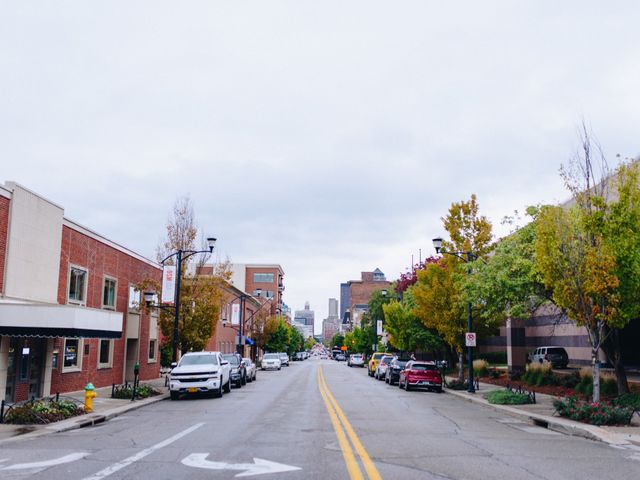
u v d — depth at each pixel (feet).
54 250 77.20
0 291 64.90
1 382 63.46
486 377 130.21
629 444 42.88
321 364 312.09
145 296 97.09
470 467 32.63
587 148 62.95
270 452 36.63
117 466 32.14
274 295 411.54
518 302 74.43
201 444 40.16
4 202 65.67
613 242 56.80
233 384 109.60
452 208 110.93
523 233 73.87
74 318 65.41
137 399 76.95
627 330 130.52
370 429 49.03
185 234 113.19
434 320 111.14
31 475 29.84
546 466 33.45
